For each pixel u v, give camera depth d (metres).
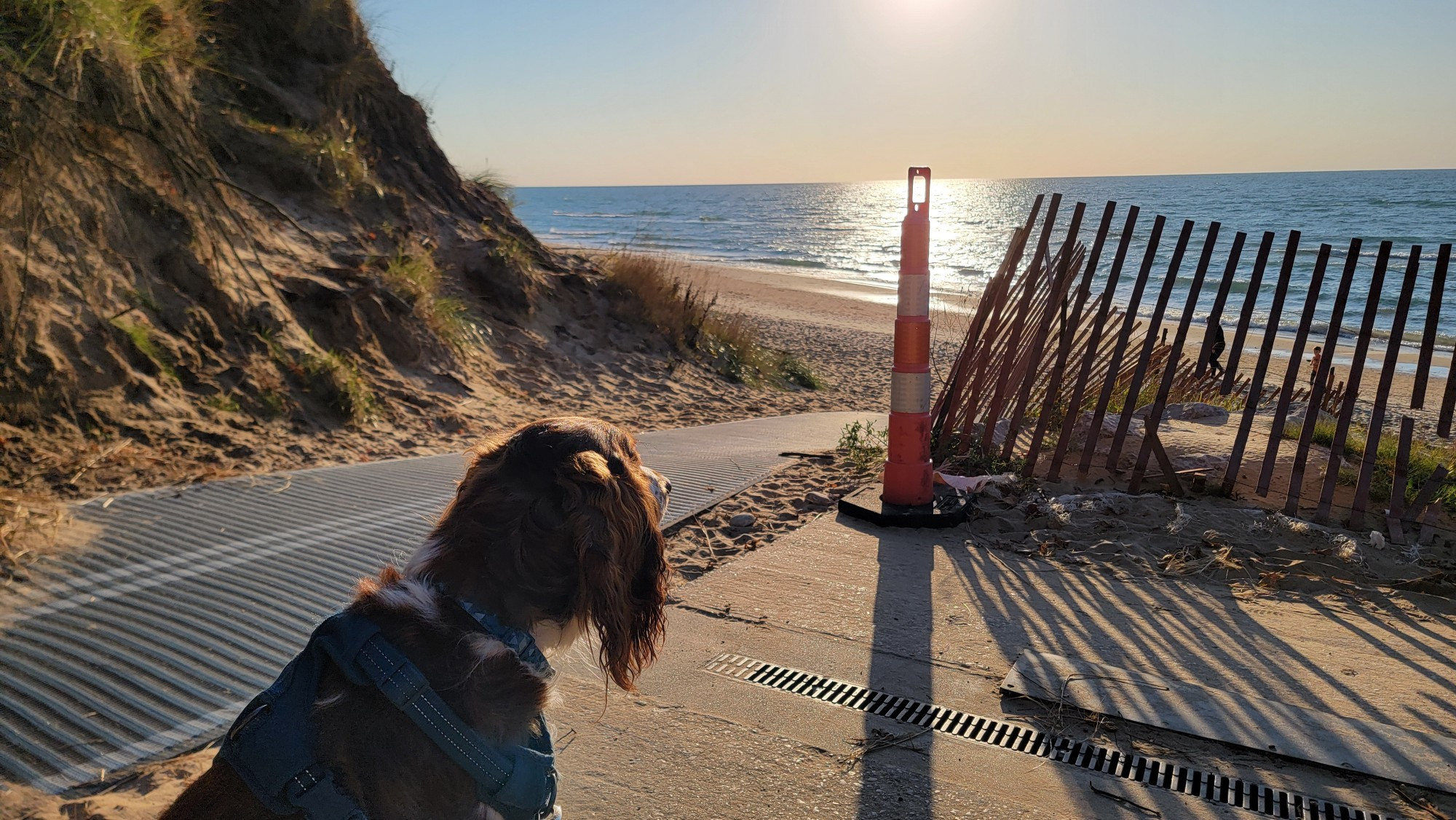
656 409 9.98
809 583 4.46
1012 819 2.64
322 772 1.03
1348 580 4.55
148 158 6.52
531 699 1.12
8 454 4.83
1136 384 5.87
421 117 11.95
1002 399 6.38
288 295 7.53
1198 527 5.19
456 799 1.07
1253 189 159.88
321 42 10.59
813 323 26.78
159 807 2.39
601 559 1.11
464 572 1.13
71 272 5.73
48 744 2.64
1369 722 3.13
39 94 5.23
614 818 2.60
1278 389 11.83
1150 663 3.63
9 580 3.58
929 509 5.38
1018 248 6.29
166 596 3.61
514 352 10.08
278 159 9.10
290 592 3.74
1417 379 5.35
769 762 2.90
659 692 3.34
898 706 3.28
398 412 7.36
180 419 5.80
